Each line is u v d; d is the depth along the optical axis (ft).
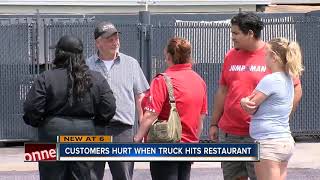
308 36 54.24
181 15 64.08
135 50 53.36
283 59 25.16
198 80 26.66
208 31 53.62
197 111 26.53
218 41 53.72
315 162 47.80
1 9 72.38
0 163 47.37
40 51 52.65
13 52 52.65
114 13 72.38
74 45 24.47
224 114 27.91
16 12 72.69
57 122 24.40
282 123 25.27
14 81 52.90
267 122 25.16
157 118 25.81
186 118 26.20
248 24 26.68
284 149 25.14
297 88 26.89
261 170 25.41
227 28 53.72
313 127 54.70
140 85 30.83
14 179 42.75
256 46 27.09
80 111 24.59
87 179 25.31
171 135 25.41
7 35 52.47
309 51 54.29
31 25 52.54
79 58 24.54
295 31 54.08
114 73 30.22
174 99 25.76
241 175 27.63
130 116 30.27
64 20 54.13
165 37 53.42
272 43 25.39
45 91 24.25
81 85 24.34
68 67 24.39
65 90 24.32
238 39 26.91
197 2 76.18
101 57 30.32
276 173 25.21
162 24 53.42
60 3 73.51
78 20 54.08
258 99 24.99
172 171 25.91
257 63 27.04
